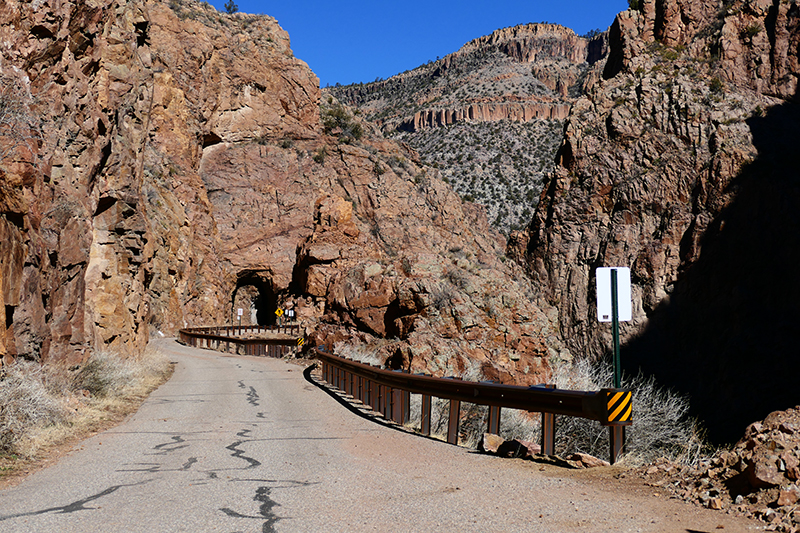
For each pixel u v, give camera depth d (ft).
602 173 314.14
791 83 304.50
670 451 33.78
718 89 307.17
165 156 221.87
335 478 23.09
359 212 280.10
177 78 242.78
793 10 311.06
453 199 311.88
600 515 17.67
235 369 81.71
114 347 66.39
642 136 311.88
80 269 50.24
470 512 18.25
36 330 39.52
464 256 180.04
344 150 290.56
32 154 40.88
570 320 295.89
